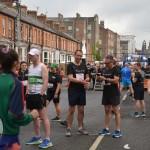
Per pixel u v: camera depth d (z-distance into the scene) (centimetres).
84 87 973
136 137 961
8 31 3928
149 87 747
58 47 6103
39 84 832
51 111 1498
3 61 406
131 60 4769
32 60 833
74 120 1252
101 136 968
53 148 829
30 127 1097
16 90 396
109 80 955
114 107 962
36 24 4906
